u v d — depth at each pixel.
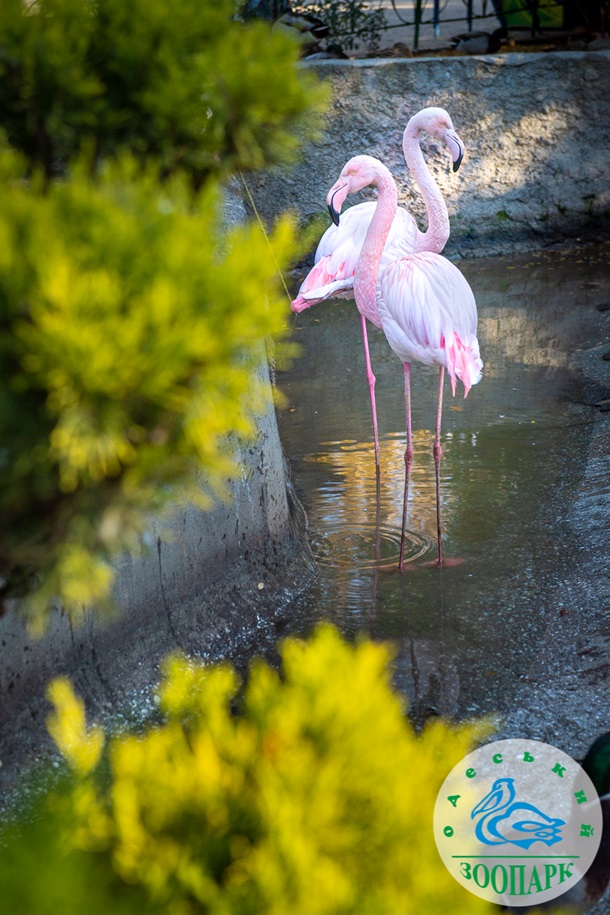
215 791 2.06
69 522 2.04
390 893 1.88
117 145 2.55
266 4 14.53
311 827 1.93
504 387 9.55
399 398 9.48
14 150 2.53
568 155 14.95
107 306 1.83
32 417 1.95
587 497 7.09
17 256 1.87
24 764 4.18
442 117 7.28
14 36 2.39
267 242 2.11
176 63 2.51
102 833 2.04
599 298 12.43
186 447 2.05
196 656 5.21
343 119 13.98
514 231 14.99
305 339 11.53
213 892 1.88
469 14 17.19
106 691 4.72
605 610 5.63
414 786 2.08
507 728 4.61
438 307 6.26
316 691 2.20
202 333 1.88
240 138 2.61
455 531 6.76
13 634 4.20
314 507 7.19
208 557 5.45
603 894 3.40
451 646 5.39
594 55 14.66
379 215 6.55
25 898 1.84
